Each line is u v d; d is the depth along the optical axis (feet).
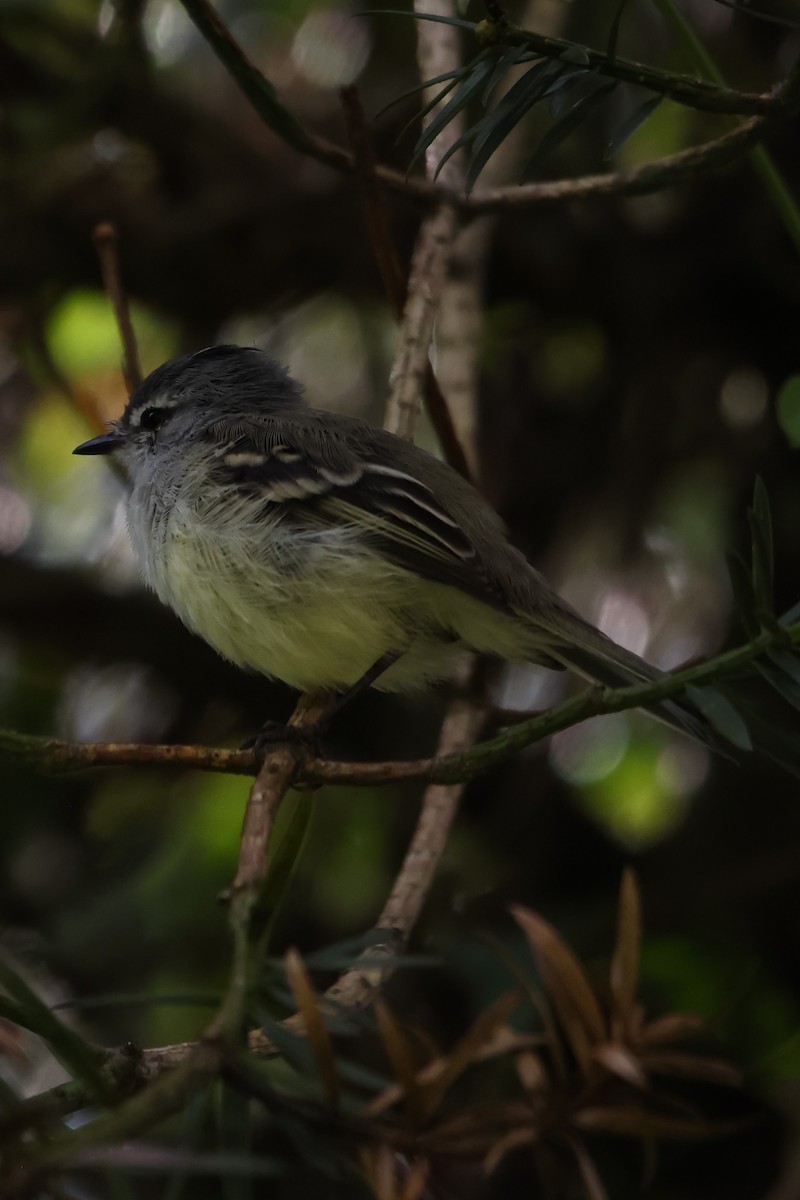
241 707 38.32
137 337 42.19
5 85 39.65
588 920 31.83
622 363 39.11
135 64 37.81
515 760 37.14
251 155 39.04
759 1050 31.37
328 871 35.55
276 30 40.91
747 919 32.96
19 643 38.37
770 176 24.86
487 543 27.96
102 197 38.78
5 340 41.75
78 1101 14.53
